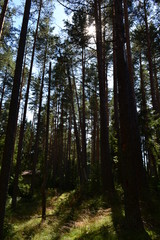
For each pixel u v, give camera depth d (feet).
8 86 82.38
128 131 19.52
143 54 72.43
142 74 77.15
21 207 48.14
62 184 85.30
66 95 77.15
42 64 66.59
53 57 63.05
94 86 85.05
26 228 29.43
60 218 30.94
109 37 53.62
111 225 19.85
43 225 29.43
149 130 44.14
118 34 21.86
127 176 18.65
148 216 21.07
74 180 85.76
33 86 82.17
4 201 21.24
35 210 44.75
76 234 21.17
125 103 20.12
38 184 86.53
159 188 30.12
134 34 52.42
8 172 22.00
